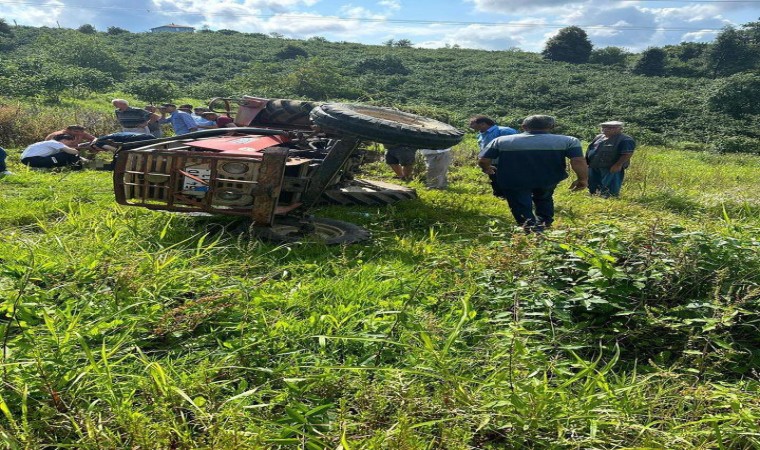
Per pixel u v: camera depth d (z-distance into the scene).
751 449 2.00
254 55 69.00
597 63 83.12
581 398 2.19
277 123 7.88
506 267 3.52
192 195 4.61
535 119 5.55
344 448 1.79
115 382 2.21
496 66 72.25
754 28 78.56
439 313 3.24
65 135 8.73
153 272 3.22
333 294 3.38
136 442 1.83
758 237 3.97
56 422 1.98
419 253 4.52
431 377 2.44
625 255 3.50
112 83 32.78
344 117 5.00
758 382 2.56
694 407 2.26
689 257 3.40
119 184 4.60
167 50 64.88
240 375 2.42
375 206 6.89
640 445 2.00
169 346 2.68
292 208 4.98
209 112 9.61
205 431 1.93
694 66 78.12
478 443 2.09
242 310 2.94
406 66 69.00
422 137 5.18
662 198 8.57
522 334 2.86
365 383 2.35
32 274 3.13
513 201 5.66
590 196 8.60
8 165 8.40
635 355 2.97
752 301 3.06
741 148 31.30
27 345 2.29
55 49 44.44
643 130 37.84
